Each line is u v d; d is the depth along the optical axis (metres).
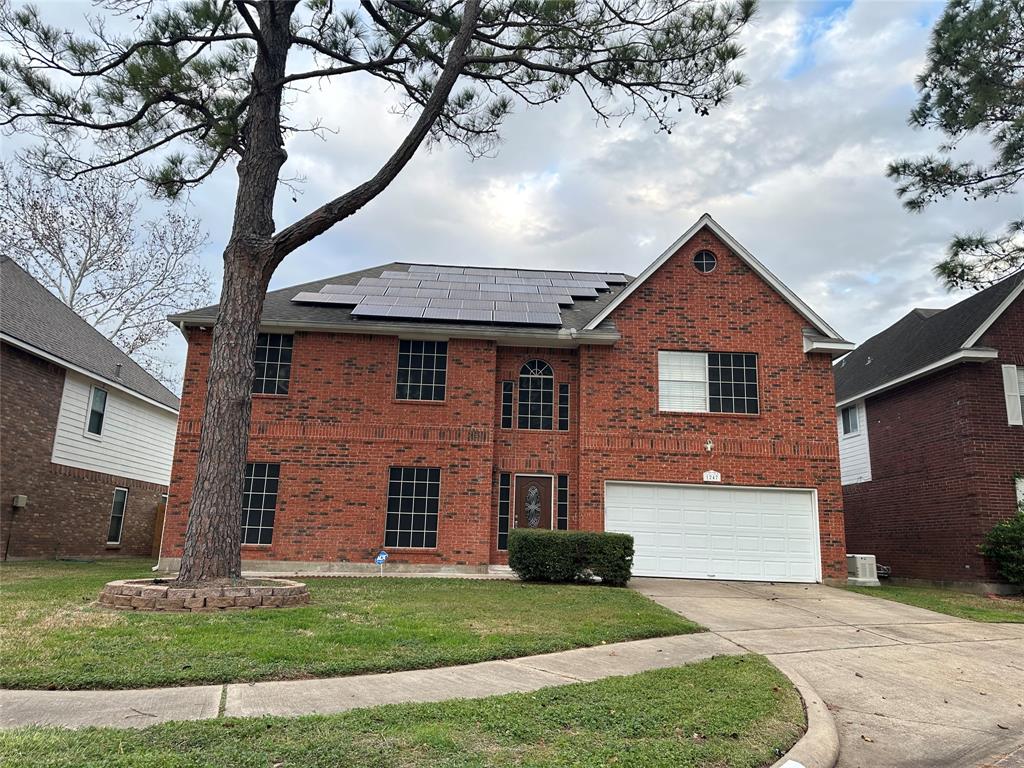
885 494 20.41
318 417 16.52
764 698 6.03
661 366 17.16
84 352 20.72
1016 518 15.84
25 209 27.08
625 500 16.53
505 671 6.62
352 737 4.43
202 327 16.67
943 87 15.53
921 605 13.05
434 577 14.75
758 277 17.55
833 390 17.03
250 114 11.91
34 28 11.00
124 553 22.97
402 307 17.61
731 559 16.23
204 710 4.94
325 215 11.15
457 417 16.72
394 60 12.99
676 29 11.30
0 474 16.95
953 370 17.52
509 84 13.21
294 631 7.61
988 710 6.64
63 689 5.38
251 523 16.09
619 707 5.46
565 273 23.02
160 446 25.56
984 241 15.96
